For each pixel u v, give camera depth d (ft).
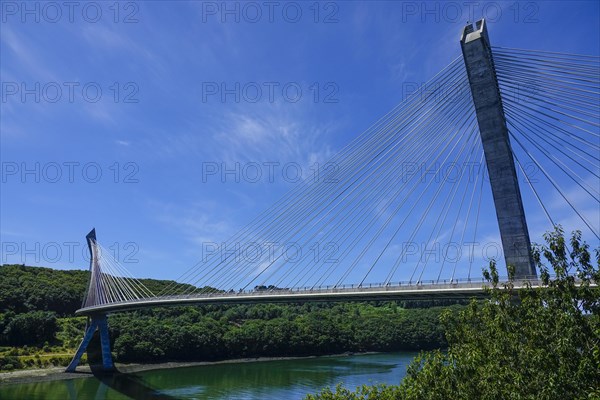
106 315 368.27
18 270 500.33
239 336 443.73
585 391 52.13
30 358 330.95
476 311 82.38
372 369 363.76
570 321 58.03
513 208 174.29
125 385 292.40
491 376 63.82
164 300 286.25
